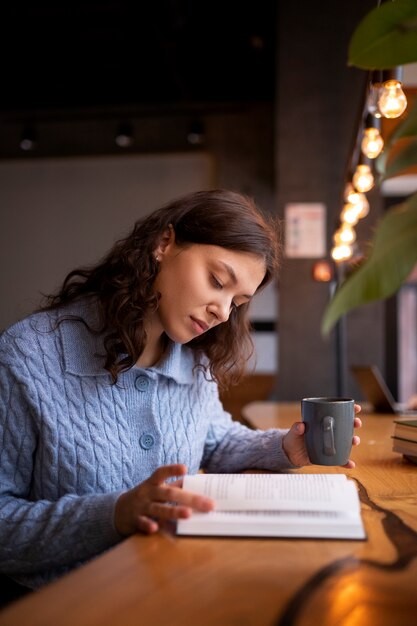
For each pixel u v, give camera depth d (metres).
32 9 5.54
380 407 2.89
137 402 1.34
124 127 6.43
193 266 1.30
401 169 0.85
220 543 0.93
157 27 5.31
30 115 6.76
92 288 1.44
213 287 1.30
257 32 6.23
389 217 0.71
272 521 0.96
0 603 1.17
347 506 0.98
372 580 0.79
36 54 6.32
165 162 6.63
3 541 1.08
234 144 6.50
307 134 4.66
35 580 1.17
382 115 1.85
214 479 1.07
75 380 1.30
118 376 1.33
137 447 1.33
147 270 1.31
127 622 0.66
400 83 1.77
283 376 4.63
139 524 0.98
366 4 4.61
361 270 0.71
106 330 1.33
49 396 1.27
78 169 6.79
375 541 0.94
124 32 5.89
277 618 0.68
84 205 6.78
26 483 1.29
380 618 0.68
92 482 1.27
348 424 1.27
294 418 2.58
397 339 6.00
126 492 1.05
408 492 1.26
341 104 4.64
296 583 0.78
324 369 4.61
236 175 6.48
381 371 4.59
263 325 6.25
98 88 7.10
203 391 1.53
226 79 7.14
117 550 0.90
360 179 2.78
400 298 6.00
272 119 6.45
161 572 0.81
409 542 0.94
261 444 1.51
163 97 7.30
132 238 1.36
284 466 1.46
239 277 1.30
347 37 4.64
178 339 1.34
